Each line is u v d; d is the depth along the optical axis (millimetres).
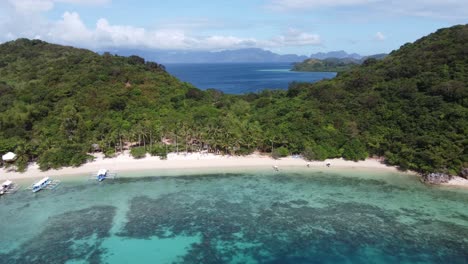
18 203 62188
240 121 104562
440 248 47219
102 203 62312
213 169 79938
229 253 46688
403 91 91688
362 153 83000
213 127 90812
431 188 67812
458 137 72625
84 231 52562
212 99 127625
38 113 94812
